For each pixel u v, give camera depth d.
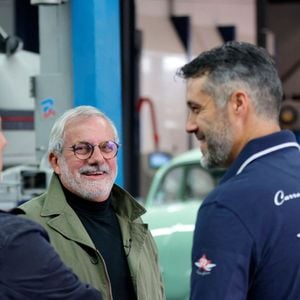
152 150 11.14
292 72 13.77
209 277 2.40
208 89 2.55
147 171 10.73
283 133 2.57
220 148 2.57
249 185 2.46
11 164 6.68
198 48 12.11
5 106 6.66
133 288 3.27
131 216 3.37
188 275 5.08
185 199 7.39
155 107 11.57
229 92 2.53
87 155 3.25
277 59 13.27
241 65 2.53
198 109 2.59
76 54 5.19
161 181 7.56
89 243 3.17
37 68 6.96
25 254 2.48
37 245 2.51
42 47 5.29
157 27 11.70
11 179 5.56
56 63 5.27
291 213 2.46
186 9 12.09
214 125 2.56
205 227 2.44
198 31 12.21
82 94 5.18
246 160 2.53
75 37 5.18
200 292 2.41
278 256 2.44
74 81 5.21
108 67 5.25
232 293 2.38
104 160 3.27
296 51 13.91
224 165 2.61
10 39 6.74
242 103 2.53
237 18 12.09
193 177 7.45
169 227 5.18
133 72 9.79
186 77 2.62
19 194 5.51
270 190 2.46
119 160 5.49
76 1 5.16
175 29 12.03
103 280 3.16
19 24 8.64
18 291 2.46
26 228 2.52
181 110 11.89
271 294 2.44
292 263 2.44
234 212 2.42
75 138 3.25
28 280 2.47
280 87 2.58
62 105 5.26
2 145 2.71
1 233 2.49
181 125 11.88
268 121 2.56
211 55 2.56
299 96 13.65
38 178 5.47
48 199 3.24
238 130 2.55
